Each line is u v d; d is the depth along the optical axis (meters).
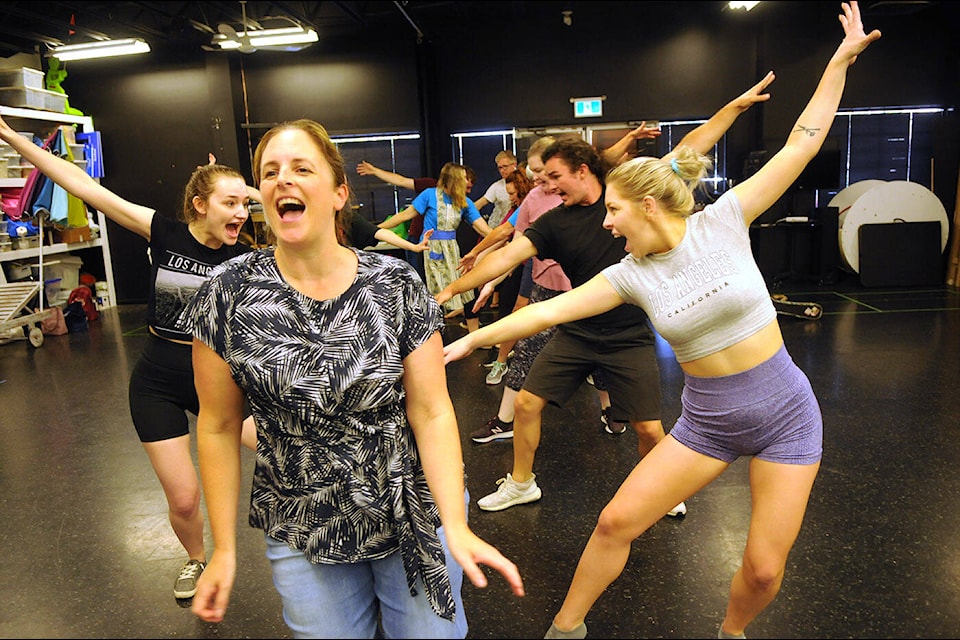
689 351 1.81
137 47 7.95
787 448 1.74
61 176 2.22
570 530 2.84
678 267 1.82
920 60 9.06
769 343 1.77
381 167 9.72
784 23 8.98
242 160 9.45
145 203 9.49
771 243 9.35
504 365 5.05
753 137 9.48
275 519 1.37
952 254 8.73
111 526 3.03
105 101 9.31
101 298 9.27
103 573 2.64
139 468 3.68
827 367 5.11
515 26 9.41
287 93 9.44
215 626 2.28
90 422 4.47
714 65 9.27
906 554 2.56
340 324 1.29
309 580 1.37
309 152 1.26
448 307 6.43
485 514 3.00
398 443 1.36
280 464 1.34
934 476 3.21
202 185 2.20
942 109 9.23
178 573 2.62
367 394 1.29
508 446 3.80
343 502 1.33
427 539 1.37
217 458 1.38
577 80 9.44
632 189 1.80
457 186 6.14
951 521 2.79
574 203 2.66
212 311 1.31
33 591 2.52
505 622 2.25
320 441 1.32
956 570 2.44
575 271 2.72
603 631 2.17
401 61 9.25
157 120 9.30
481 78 9.58
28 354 6.54
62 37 8.30
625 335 2.65
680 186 1.80
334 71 9.36
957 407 4.14
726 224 1.83
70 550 2.82
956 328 6.21
